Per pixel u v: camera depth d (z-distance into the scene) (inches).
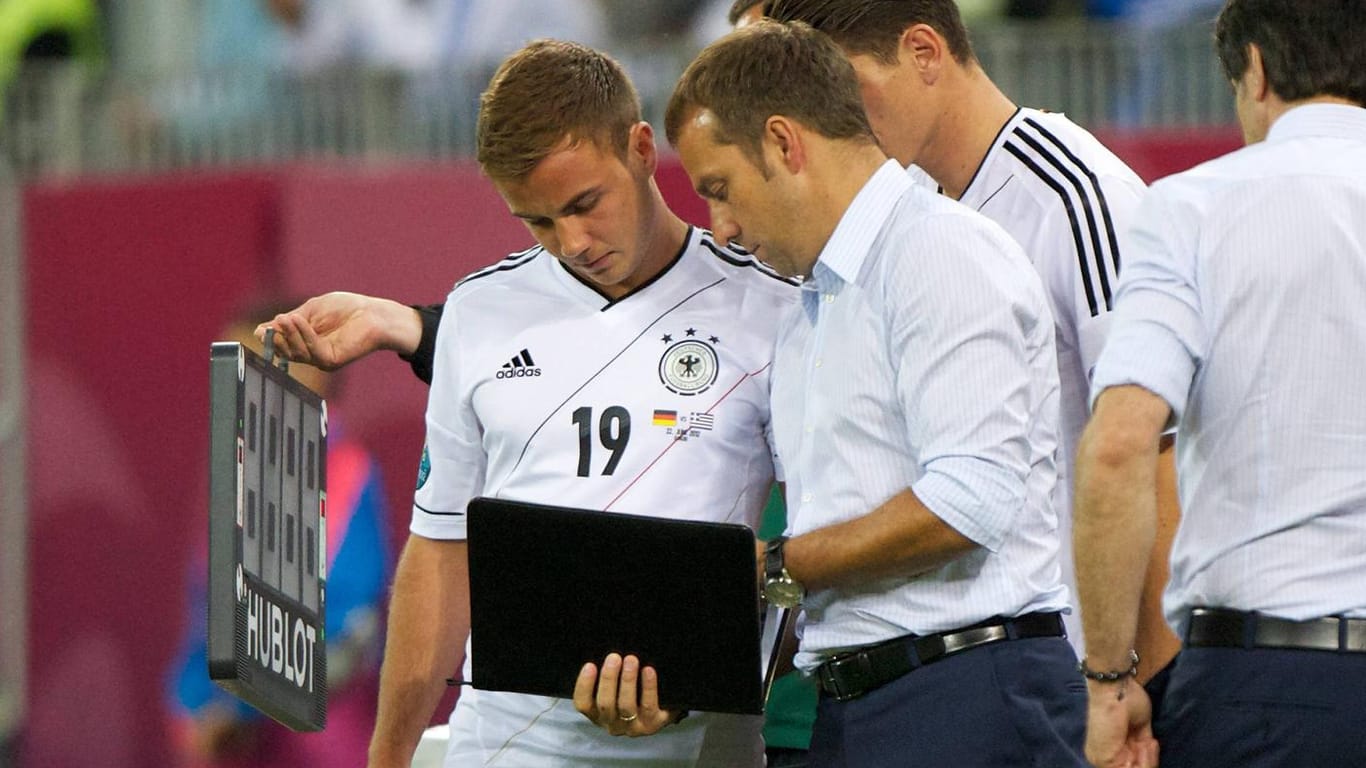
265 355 450.0
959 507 374.3
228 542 371.9
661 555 387.5
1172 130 805.2
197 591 824.3
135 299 831.1
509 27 1088.2
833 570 387.2
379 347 476.1
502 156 414.0
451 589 464.4
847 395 393.7
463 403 450.3
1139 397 373.4
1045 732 380.2
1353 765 366.0
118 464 833.5
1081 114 894.4
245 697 381.4
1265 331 374.3
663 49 938.7
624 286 443.8
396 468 773.9
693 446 433.7
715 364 436.5
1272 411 373.4
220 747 815.1
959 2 999.6
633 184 424.5
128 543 832.3
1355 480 369.7
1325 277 373.4
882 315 390.3
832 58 398.6
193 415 826.2
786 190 395.2
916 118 458.3
